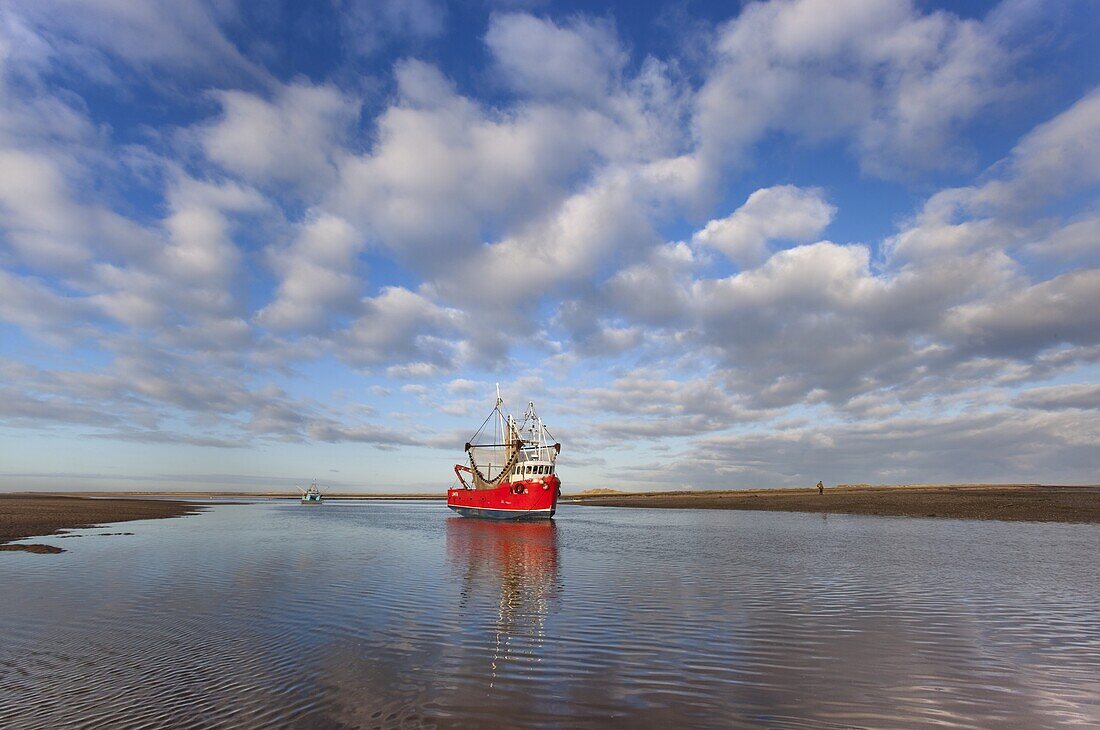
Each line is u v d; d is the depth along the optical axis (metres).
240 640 12.72
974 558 26.30
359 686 9.88
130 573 21.88
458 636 13.05
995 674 10.54
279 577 21.11
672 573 22.33
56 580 20.27
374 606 16.20
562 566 24.47
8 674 10.54
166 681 10.14
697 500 107.69
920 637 12.96
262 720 8.46
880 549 30.02
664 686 9.89
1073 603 16.58
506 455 67.31
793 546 31.83
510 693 9.55
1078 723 8.46
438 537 39.09
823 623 14.24
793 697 9.41
